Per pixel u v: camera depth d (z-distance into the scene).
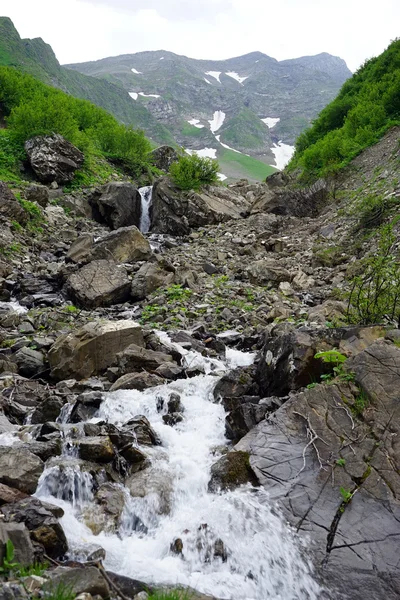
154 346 10.81
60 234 23.61
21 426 7.53
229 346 11.85
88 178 31.53
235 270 19.56
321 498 5.66
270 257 21.45
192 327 12.94
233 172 193.62
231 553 5.35
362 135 32.19
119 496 5.88
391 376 6.58
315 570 5.07
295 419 6.50
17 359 10.26
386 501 5.55
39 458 6.03
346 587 4.92
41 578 4.09
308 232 24.36
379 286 10.13
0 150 30.11
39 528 4.80
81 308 15.10
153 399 8.26
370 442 6.07
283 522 5.47
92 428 6.95
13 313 13.02
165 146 44.78
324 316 12.49
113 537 5.45
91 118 43.00
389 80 37.56
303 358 7.67
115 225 27.25
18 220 22.30
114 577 4.62
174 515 5.89
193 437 7.45
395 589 4.85
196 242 25.11
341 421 6.35
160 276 16.75
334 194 28.17
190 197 29.33
